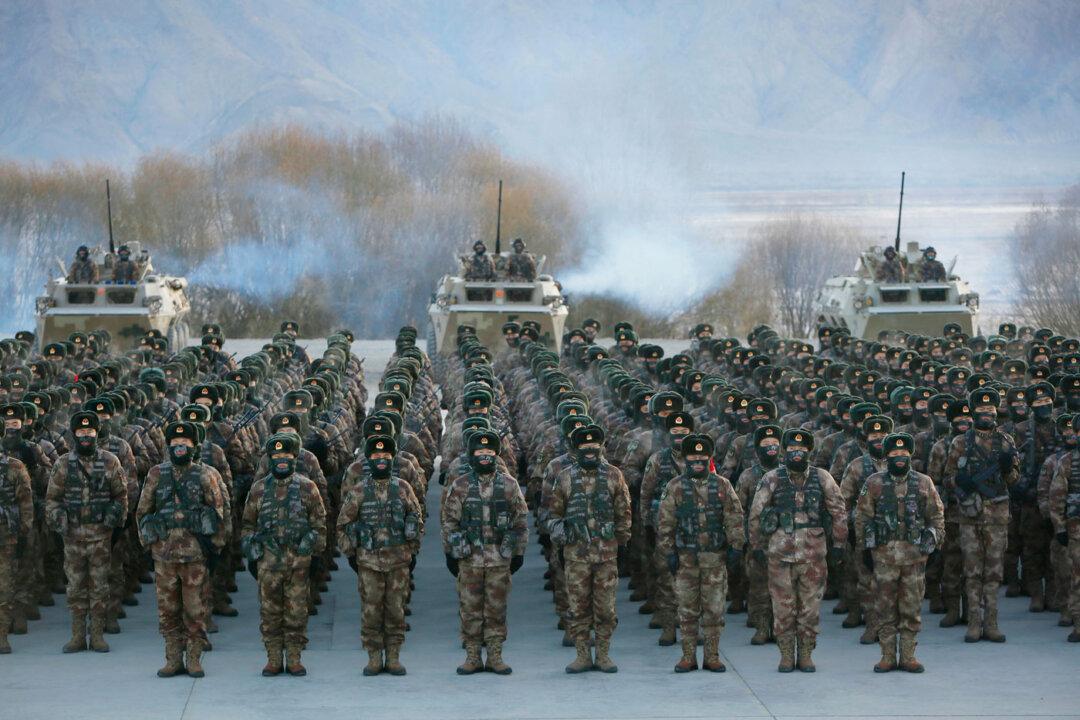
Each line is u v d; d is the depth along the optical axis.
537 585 19.64
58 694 13.17
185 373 23.48
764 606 15.42
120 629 16.30
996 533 15.28
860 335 38.59
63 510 14.86
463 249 65.19
